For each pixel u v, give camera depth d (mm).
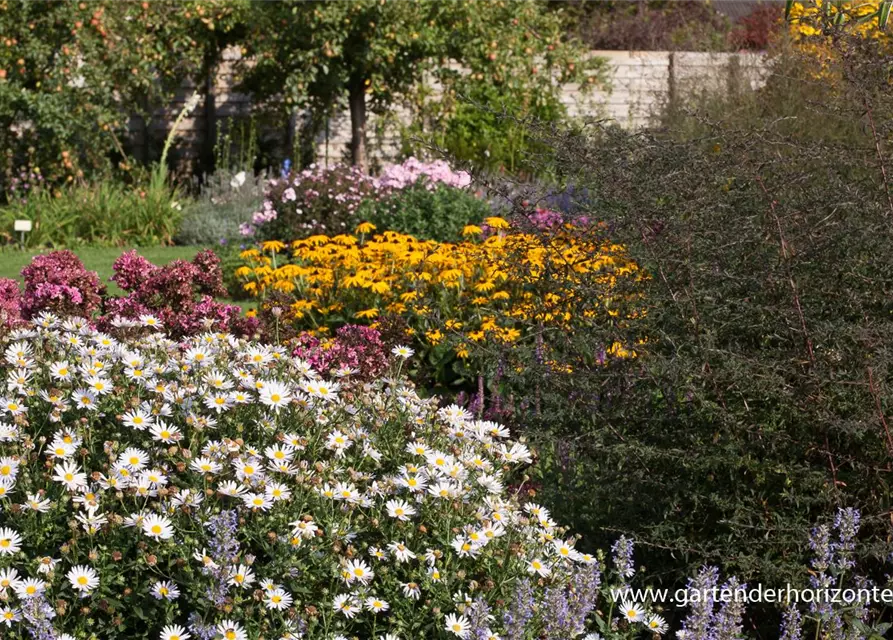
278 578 2547
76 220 11484
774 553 3057
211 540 2443
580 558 2781
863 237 2943
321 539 2602
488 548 2705
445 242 9250
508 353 3674
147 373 3107
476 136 13164
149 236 11445
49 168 12695
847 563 2621
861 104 3188
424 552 2715
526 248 3533
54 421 2863
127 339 3645
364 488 2877
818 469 2930
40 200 11805
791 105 7355
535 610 2529
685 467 3025
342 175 10219
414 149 13000
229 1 13617
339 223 9781
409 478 2795
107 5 12875
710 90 9648
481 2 13352
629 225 3156
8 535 2443
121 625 2449
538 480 3646
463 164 3621
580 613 2523
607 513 3322
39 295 5406
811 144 3189
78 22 12508
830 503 2930
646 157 3184
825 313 3078
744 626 3070
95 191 12016
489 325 4316
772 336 3047
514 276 3705
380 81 13547
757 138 3137
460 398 4621
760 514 2953
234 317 5215
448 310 5473
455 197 9453
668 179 3064
